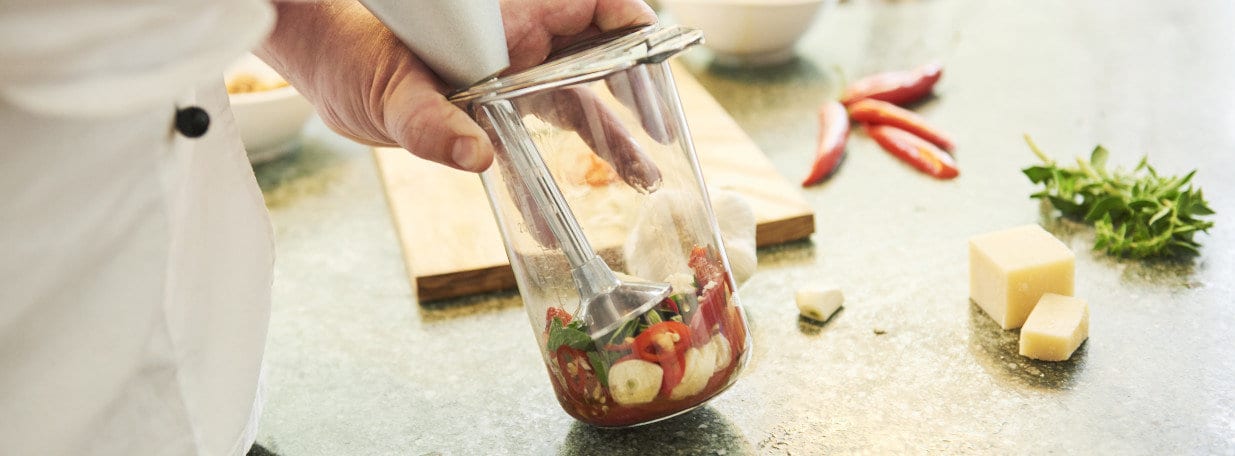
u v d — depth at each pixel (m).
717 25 1.37
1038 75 1.29
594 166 0.55
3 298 0.46
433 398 0.74
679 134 0.58
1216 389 0.65
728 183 0.99
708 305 0.59
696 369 0.58
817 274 0.86
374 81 0.59
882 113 1.15
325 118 0.69
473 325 0.84
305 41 0.62
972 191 0.99
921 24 1.56
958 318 0.77
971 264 0.78
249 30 0.37
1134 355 0.70
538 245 0.57
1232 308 0.74
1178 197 0.82
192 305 0.53
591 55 0.57
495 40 0.55
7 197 0.44
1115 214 0.87
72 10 0.35
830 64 1.42
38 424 0.50
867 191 1.02
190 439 0.55
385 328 0.85
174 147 0.48
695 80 1.29
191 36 0.36
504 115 0.54
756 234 0.90
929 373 0.70
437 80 0.57
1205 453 0.59
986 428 0.64
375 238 1.02
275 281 0.95
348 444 0.70
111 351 0.50
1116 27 1.44
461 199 1.01
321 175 1.19
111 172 0.46
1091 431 0.62
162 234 0.49
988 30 1.50
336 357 0.81
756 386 0.71
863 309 0.80
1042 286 0.74
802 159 1.11
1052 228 0.90
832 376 0.71
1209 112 1.11
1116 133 1.09
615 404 0.59
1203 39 1.35
